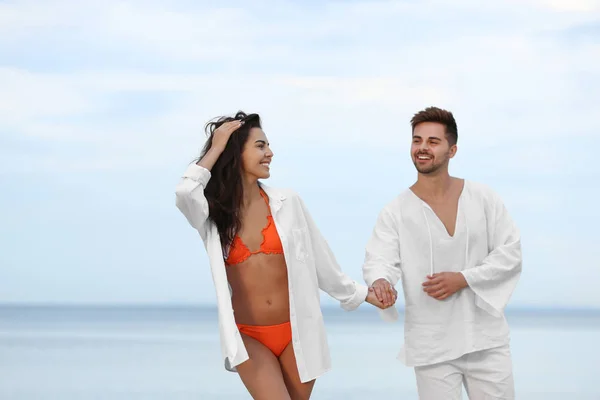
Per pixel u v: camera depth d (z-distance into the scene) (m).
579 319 68.50
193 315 77.62
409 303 4.86
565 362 15.70
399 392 10.79
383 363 16.22
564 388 10.96
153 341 25.95
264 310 4.20
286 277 4.25
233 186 4.20
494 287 4.74
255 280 4.20
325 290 4.54
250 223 4.24
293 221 4.29
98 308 119.31
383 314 4.85
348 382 12.16
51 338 28.00
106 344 23.62
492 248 4.85
